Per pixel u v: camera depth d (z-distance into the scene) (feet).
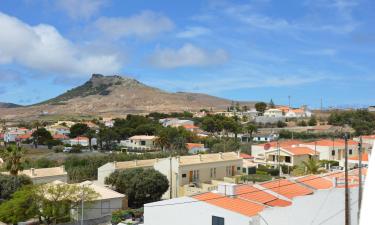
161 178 249.34
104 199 213.46
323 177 166.61
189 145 508.12
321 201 118.52
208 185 262.47
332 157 356.18
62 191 196.34
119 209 219.20
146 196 244.22
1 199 234.38
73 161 374.63
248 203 132.36
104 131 647.56
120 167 268.62
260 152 387.96
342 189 116.57
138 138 614.75
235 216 123.85
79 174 318.45
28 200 193.16
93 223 204.64
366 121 569.64
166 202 140.87
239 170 311.88
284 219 120.26
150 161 294.25
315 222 118.93
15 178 239.91
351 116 605.73
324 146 358.43
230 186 138.21
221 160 295.89
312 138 541.34
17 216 190.39
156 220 142.72
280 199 139.54
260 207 129.08
